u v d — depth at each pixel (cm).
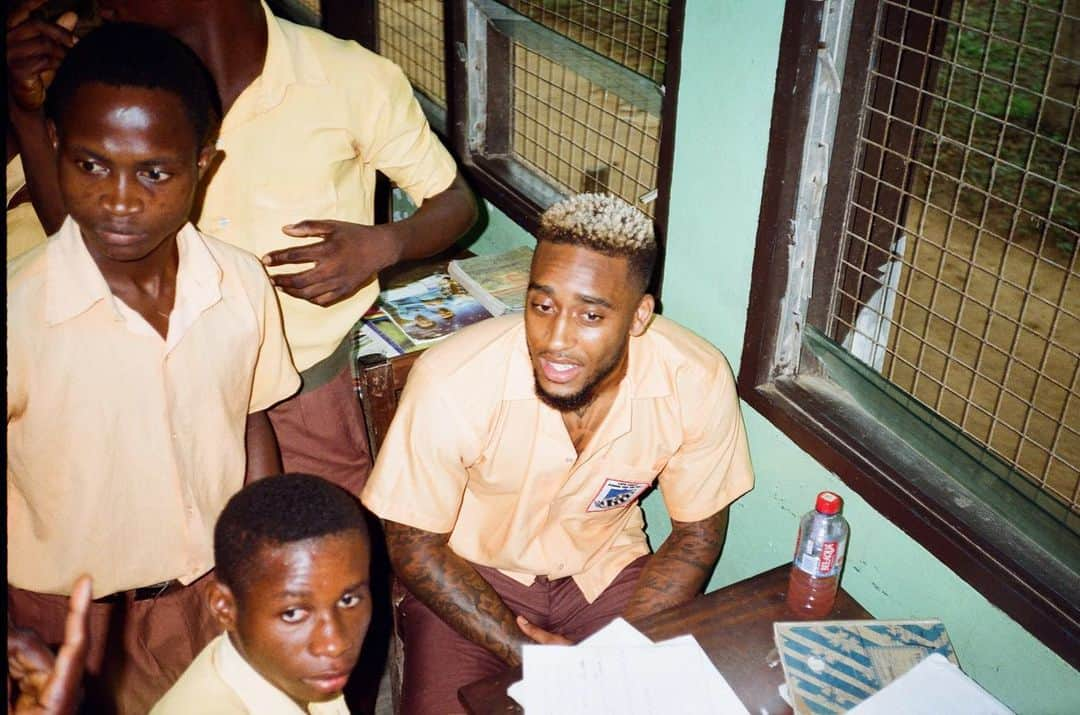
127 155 127
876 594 180
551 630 186
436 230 200
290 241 186
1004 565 153
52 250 137
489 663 178
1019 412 297
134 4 162
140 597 160
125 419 144
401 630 195
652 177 321
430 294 244
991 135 498
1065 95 502
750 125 179
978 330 342
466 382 168
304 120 180
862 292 193
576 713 138
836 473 177
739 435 183
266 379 168
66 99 126
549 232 150
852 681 148
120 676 163
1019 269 389
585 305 149
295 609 121
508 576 188
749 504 205
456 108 279
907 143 181
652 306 162
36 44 146
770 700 146
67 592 151
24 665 101
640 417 174
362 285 199
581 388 158
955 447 169
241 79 171
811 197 177
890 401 178
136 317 141
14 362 135
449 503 175
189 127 132
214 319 151
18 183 163
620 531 194
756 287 185
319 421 204
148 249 136
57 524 146
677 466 183
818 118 170
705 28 183
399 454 172
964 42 537
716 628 159
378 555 227
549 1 354
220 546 122
